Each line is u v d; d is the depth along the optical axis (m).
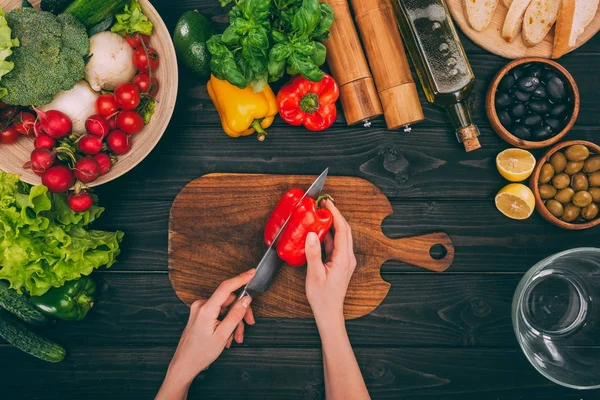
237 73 1.08
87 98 1.13
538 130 1.23
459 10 1.26
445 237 1.29
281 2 1.05
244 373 1.32
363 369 1.33
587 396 1.34
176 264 1.28
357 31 1.28
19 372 1.31
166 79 1.16
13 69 1.03
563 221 1.26
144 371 1.32
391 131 1.33
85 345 1.32
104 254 1.22
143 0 1.10
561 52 1.25
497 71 1.32
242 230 1.29
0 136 1.11
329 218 1.17
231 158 1.32
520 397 1.34
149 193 1.31
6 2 1.09
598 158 1.22
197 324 1.17
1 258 1.13
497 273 1.34
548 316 1.32
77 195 1.14
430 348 1.34
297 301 1.29
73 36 1.06
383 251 1.30
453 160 1.33
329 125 1.26
